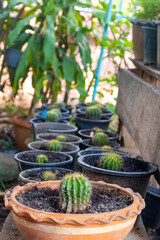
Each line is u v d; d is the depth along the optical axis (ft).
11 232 5.53
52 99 15.67
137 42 10.20
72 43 14.76
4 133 17.31
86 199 4.41
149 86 7.77
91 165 6.35
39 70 13.71
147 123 7.14
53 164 6.70
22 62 12.47
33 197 4.85
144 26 8.75
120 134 12.37
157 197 7.47
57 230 3.98
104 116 11.77
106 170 5.66
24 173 6.23
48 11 12.84
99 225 4.00
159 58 7.88
